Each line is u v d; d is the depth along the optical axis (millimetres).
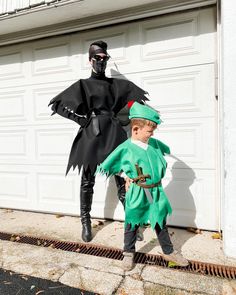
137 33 2818
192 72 2637
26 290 1742
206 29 2566
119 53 2904
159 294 1651
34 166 3381
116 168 1931
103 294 1674
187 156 2693
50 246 2359
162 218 1878
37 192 3381
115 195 2973
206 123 2607
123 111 2867
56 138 3240
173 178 2740
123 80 2562
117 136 2365
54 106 2461
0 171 3586
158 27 2740
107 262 2057
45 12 2719
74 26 2949
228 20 2018
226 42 2031
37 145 3354
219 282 1764
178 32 2670
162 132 2768
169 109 2738
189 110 2668
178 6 2543
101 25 2914
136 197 1863
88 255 2186
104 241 2439
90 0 2488
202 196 2650
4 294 1710
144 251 2213
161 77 2754
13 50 3424
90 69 3033
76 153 2418
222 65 2109
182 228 2727
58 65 3189
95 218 3070
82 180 2492
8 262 2094
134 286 1735
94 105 2434
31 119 3369
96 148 2330
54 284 1794
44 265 2033
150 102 2805
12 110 3484
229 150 2057
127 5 2600
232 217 2068
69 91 2400
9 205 3555
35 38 3242
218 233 2566
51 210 3311
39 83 3301
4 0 2838
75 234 2629
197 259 2070
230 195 2064
